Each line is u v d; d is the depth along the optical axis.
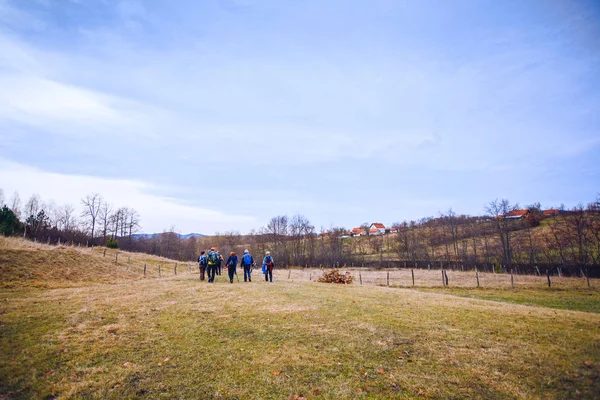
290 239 89.62
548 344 7.90
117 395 5.43
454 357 7.10
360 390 5.66
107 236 70.56
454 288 27.61
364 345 7.80
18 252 23.55
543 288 26.27
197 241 110.12
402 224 104.56
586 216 53.41
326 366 6.63
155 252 86.56
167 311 10.91
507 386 5.77
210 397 5.42
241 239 106.62
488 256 62.84
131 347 7.55
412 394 5.54
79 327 8.89
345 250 84.69
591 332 8.94
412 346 7.77
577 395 5.41
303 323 9.67
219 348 7.56
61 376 6.05
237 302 12.56
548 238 58.12
